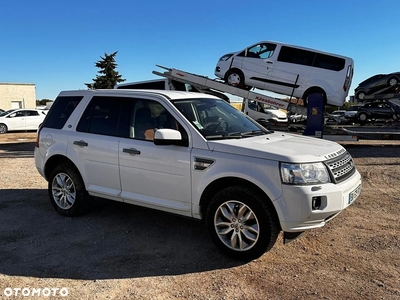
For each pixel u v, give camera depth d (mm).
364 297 3113
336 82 11711
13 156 11844
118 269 3703
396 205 5641
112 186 4766
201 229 4801
